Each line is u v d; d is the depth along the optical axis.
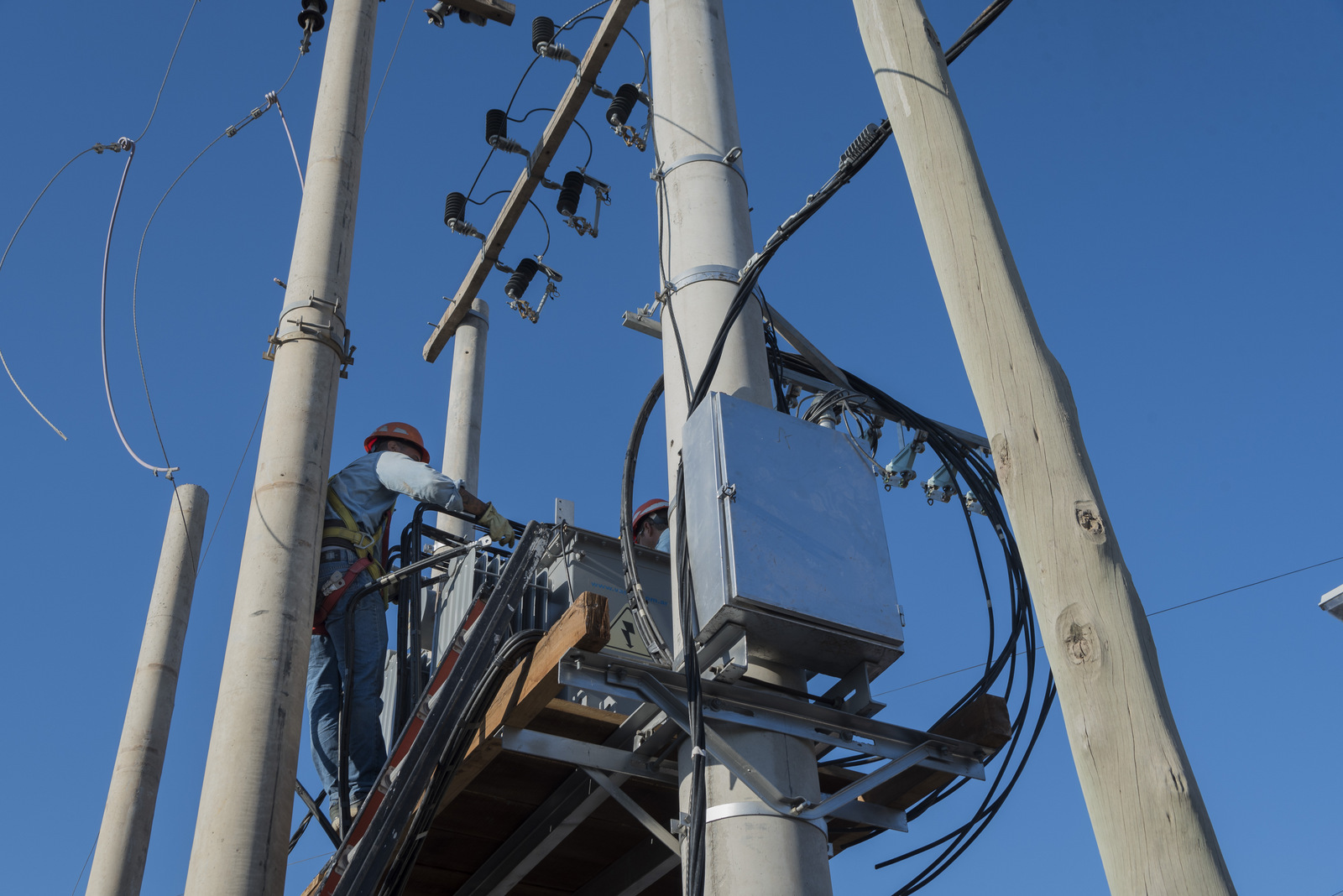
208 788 5.16
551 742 4.92
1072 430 3.25
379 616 6.40
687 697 4.60
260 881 4.96
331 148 7.26
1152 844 2.66
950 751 5.12
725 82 6.59
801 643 4.91
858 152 4.98
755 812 4.53
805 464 5.20
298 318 6.55
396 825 4.82
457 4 9.88
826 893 4.47
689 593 4.93
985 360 3.41
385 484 6.64
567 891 6.37
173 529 8.76
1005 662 5.52
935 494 8.04
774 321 6.82
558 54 9.59
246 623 5.57
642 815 4.91
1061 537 3.08
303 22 8.64
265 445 6.16
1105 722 2.82
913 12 4.11
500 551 6.82
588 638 4.30
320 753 6.27
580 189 9.78
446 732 4.95
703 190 6.11
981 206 3.66
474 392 10.93
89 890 7.15
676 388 5.67
